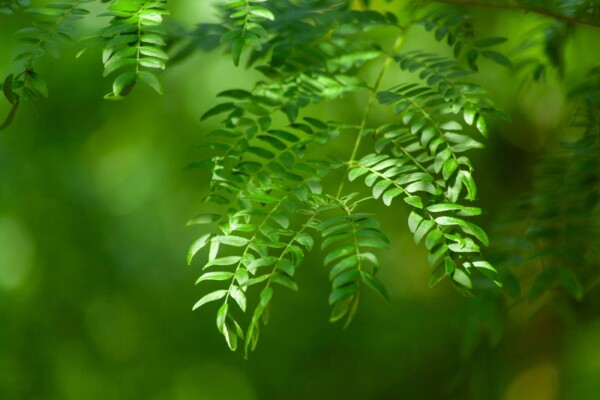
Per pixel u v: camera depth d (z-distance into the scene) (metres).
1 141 2.54
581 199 1.67
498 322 1.75
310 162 1.54
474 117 1.52
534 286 1.64
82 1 1.54
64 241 2.71
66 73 2.73
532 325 2.10
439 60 1.60
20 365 2.62
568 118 1.75
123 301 2.89
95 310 2.82
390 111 2.67
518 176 2.40
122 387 2.99
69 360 2.79
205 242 1.48
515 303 1.73
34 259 2.66
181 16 2.01
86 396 2.89
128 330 2.96
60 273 2.71
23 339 2.62
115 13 1.49
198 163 1.55
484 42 1.62
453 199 1.50
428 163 1.59
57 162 2.74
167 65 1.70
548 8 1.70
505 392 1.89
